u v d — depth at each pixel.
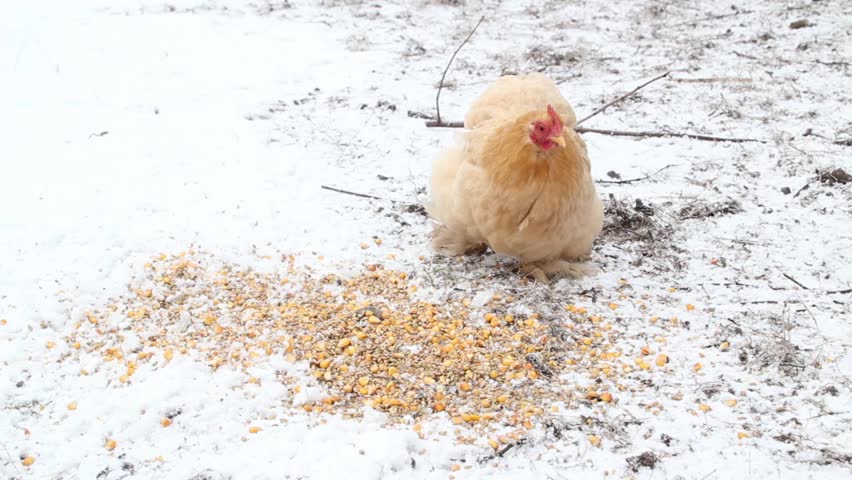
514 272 2.37
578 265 2.37
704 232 2.47
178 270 2.31
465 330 2.22
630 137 2.81
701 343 2.19
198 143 2.69
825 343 2.17
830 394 2.08
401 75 3.11
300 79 3.04
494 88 2.36
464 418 2.05
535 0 4.24
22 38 3.17
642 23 3.83
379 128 2.82
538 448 2.01
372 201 2.55
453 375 2.13
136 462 1.99
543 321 2.25
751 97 2.98
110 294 2.25
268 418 2.05
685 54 3.35
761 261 2.39
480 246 2.42
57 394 2.08
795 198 2.57
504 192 2.23
